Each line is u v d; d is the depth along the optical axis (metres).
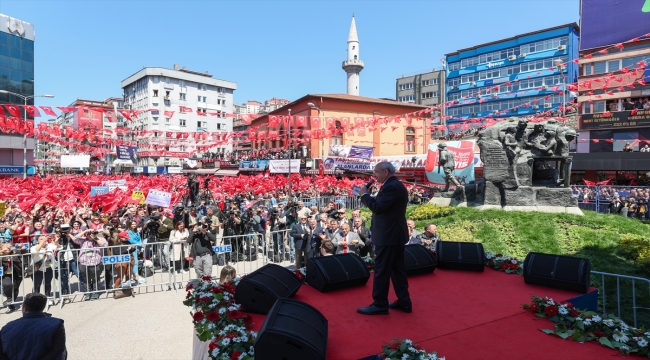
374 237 4.75
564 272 5.61
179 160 73.94
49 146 75.06
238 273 11.98
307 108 46.03
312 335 3.43
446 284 5.94
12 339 4.32
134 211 15.19
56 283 10.33
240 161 52.25
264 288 4.60
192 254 10.64
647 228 12.66
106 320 8.54
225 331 3.85
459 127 49.94
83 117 24.89
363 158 32.94
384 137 48.41
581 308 5.34
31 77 50.12
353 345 3.82
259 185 27.08
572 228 12.43
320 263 5.69
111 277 10.82
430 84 82.25
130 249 10.89
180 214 14.92
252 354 3.46
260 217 14.25
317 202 21.16
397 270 4.81
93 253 9.91
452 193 17.06
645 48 32.69
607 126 34.62
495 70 55.66
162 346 7.27
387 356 3.47
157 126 74.75
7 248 9.80
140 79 77.62
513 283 6.00
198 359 4.86
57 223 13.64
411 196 23.78
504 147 14.51
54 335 4.47
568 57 48.66
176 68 80.69
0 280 9.26
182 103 77.81
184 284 11.27
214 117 82.56
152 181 31.25
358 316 4.60
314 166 42.06
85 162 40.72
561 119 27.58
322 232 11.07
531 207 14.11
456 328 4.28
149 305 9.52
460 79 59.69
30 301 4.61
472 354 3.69
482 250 6.82
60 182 27.88
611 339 3.98
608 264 9.95
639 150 31.39
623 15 33.69
